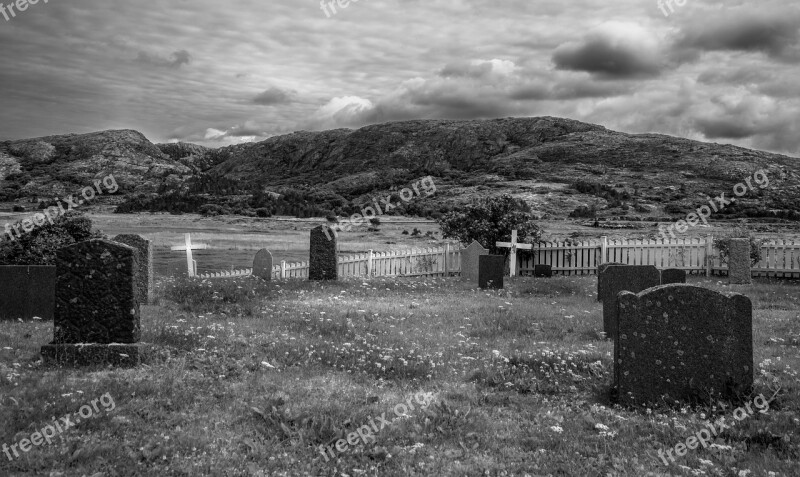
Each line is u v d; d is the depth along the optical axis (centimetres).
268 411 798
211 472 615
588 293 2234
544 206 12125
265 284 2231
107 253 1012
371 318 1585
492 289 2345
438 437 752
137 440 687
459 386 1000
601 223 9175
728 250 2702
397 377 1043
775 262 2698
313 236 2442
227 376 979
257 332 1362
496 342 1352
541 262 3186
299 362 1095
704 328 895
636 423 820
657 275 1587
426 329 1486
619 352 906
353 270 2962
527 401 928
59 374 923
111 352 993
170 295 1898
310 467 641
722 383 898
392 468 652
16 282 1450
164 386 884
